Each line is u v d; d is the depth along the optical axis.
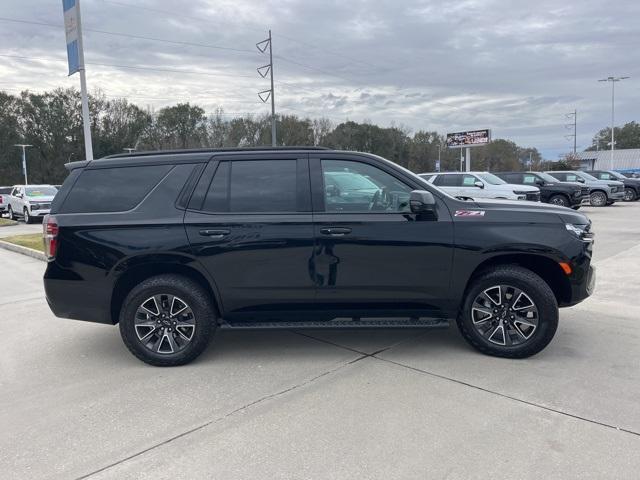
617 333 5.12
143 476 2.83
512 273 4.33
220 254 4.35
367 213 4.40
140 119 83.50
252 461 2.95
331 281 4.39
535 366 4.28
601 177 29.16
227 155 4.55
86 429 3.38
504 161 110.81
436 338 5.09
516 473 2.77
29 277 9.07
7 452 3.12
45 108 76.75
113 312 4.57
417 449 3.03
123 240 4.36
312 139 82.81
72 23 13.83
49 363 4.68
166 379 4.21
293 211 4.40
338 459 2.95
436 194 4.45
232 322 4.58
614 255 9.82
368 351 4.76
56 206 4.54
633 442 3.06
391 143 92.56
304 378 4.15
